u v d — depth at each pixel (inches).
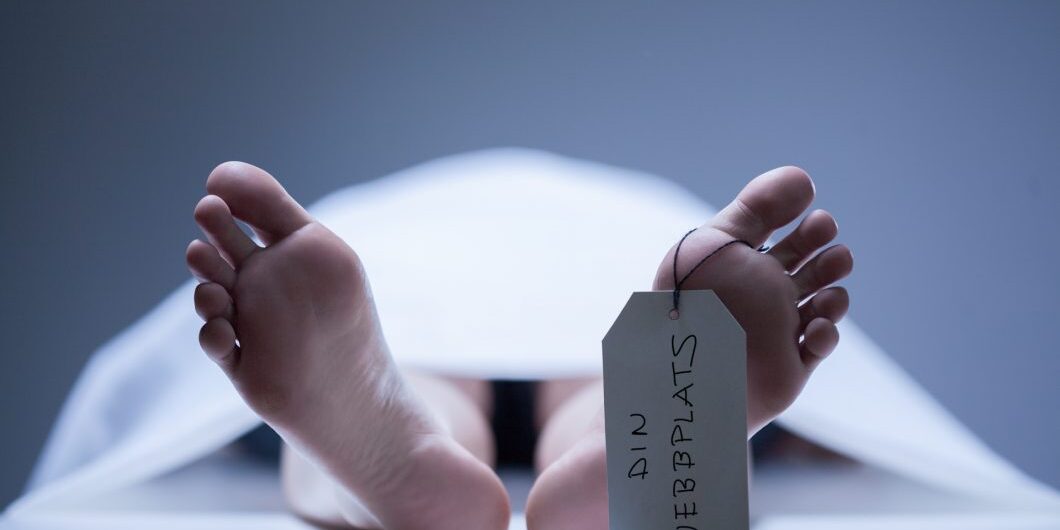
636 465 30.9
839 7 56.4
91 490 44.7
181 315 49.6
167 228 55.7
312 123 57.7
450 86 58.0
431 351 43.3
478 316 44.6
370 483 35.9
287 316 32.3
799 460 47.5
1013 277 54.0
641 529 30.9
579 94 57.8
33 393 53.2
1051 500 44.5
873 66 55.9
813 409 45.9
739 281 32.5
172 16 56.9
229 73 57.1
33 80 55.9
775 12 56.9
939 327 54.0
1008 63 55.0
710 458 30.8
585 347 43.4
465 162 55.8
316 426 34.2
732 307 32.6
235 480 47.6
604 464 34.2
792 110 56.7
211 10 57.1
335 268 32.5
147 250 55.5
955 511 44.4
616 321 31.0
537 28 58.0
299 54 57.6
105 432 48.3
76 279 54.8
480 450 41.3
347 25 57.7
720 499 30.7
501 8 58.0
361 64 57.9
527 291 45.4
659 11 57.6
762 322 32.6
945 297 54.2
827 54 56.4
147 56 56.6
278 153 57.6
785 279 32.6
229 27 57.2
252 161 57.4
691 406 30.8
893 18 55.9
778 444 47.6
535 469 42.4
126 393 48.5
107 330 54.4
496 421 43.1
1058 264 53.7
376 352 34.2
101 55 56.3
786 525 42.5
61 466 48.1
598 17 57.7
